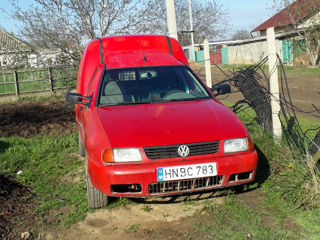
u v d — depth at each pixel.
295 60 23.64
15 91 17.61
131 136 3.57
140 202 4.18
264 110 5.97
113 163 3.48
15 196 4.58
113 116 3.98
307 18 22.45
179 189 3.57
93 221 3.80
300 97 10.98
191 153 3.54
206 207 3.92
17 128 9.23
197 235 3.35
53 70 17.80
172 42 6.10
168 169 3.45
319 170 4.02
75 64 15.95
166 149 3.50
